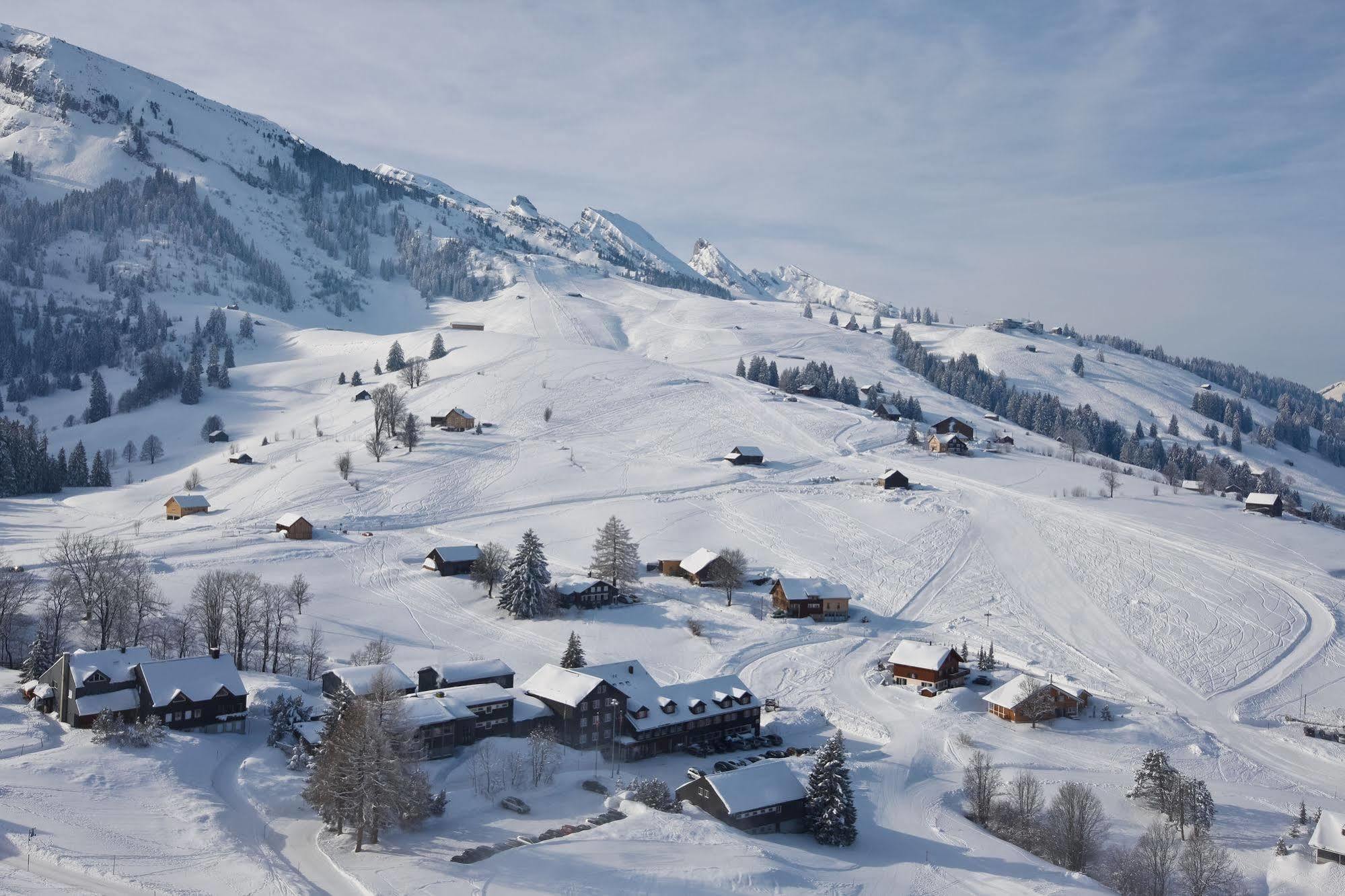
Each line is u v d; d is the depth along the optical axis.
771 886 62.94
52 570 126.88
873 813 80.44
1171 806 80.88
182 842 62.16
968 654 122.56
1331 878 71.50
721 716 96.75
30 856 57.44
